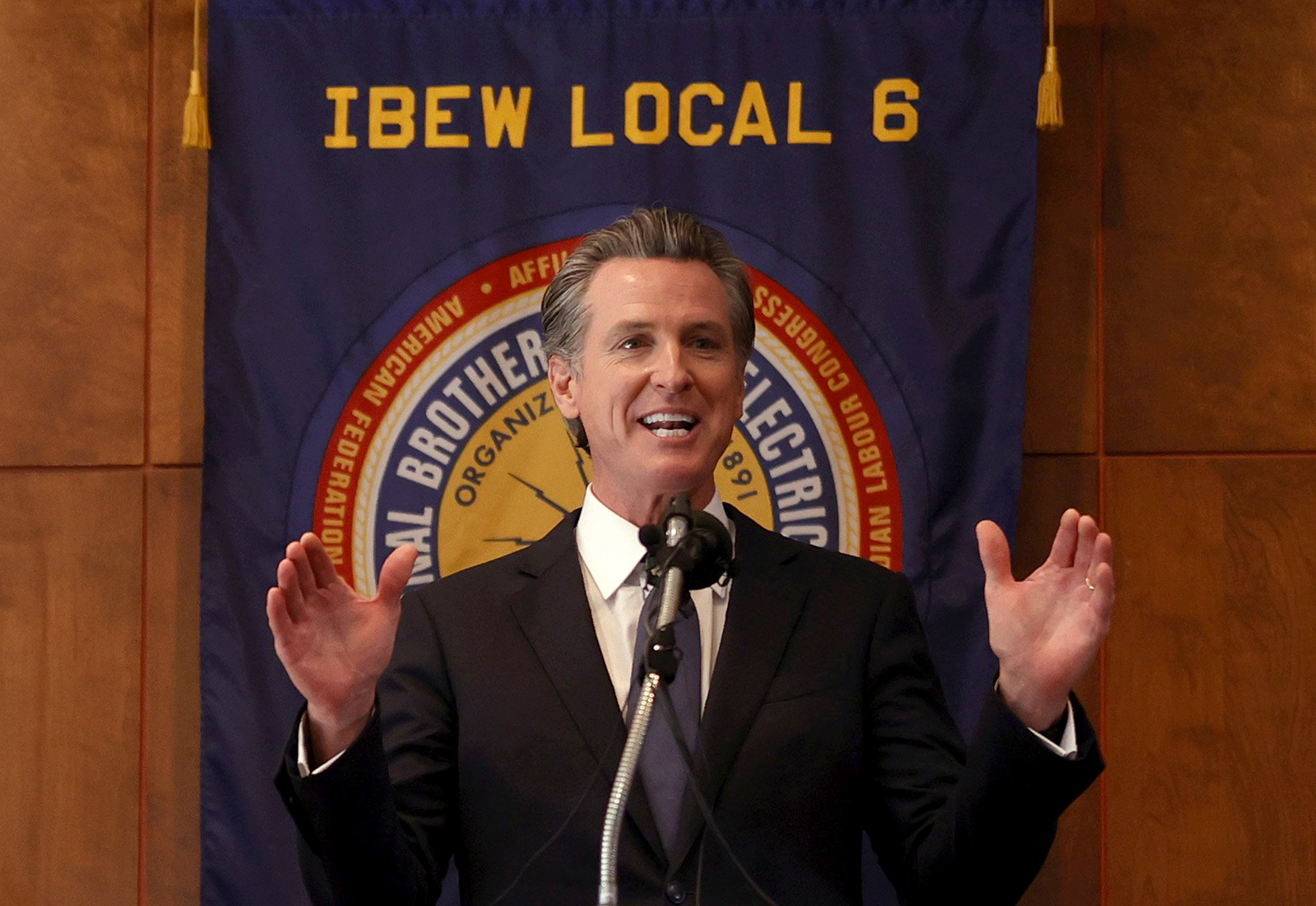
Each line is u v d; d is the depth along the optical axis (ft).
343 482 15.70
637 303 10.24
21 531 16.33
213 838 15.42
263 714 15.47
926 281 15.70
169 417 16.47
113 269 16.53
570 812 9.21
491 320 15.85
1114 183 16.53
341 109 15.89
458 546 15.75
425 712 9.86
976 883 8.53
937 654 15.49
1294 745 16.10
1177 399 16.38
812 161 15.83
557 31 16.01
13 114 16.58
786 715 9.52
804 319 15.75
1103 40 16.62
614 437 10.21
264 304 15.72
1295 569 16.25
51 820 16.11
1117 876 16.08
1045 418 16.39
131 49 16.69
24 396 16.40
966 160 15.75
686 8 15.99
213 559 15.58
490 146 15.93
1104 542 8.10
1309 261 16.39
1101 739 16.20
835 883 9.21
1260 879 16.02
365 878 8.21
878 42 15.85
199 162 16.62
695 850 9.01
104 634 16.26
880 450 15.67
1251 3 16.56
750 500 15.75
